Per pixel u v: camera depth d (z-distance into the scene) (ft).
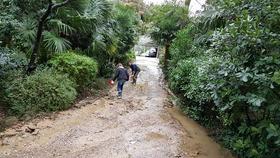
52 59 31.55
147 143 22.71
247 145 16.48
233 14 18.67
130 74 62.75
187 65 37.73
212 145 24.00
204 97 27.73
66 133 22.93
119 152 20.54
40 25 28.04
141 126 26.61
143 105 34.63
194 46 41.16
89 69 33.91
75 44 39.52
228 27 16.58
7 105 25.35
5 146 19.71
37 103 26.12
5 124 22.65
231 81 16.52
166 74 59.47
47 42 31.76
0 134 21.09
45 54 32.27
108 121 26.96
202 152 22.26
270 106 14.60
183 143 23.65
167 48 63.82
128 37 63.72
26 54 30.83
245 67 16.22
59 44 32.37
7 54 26.76
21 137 21.22
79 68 32.37
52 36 32.40
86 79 34.32
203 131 27.71
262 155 15.78
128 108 32.35
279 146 14.90
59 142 21.24
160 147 22.18
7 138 20.77
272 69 14.76
